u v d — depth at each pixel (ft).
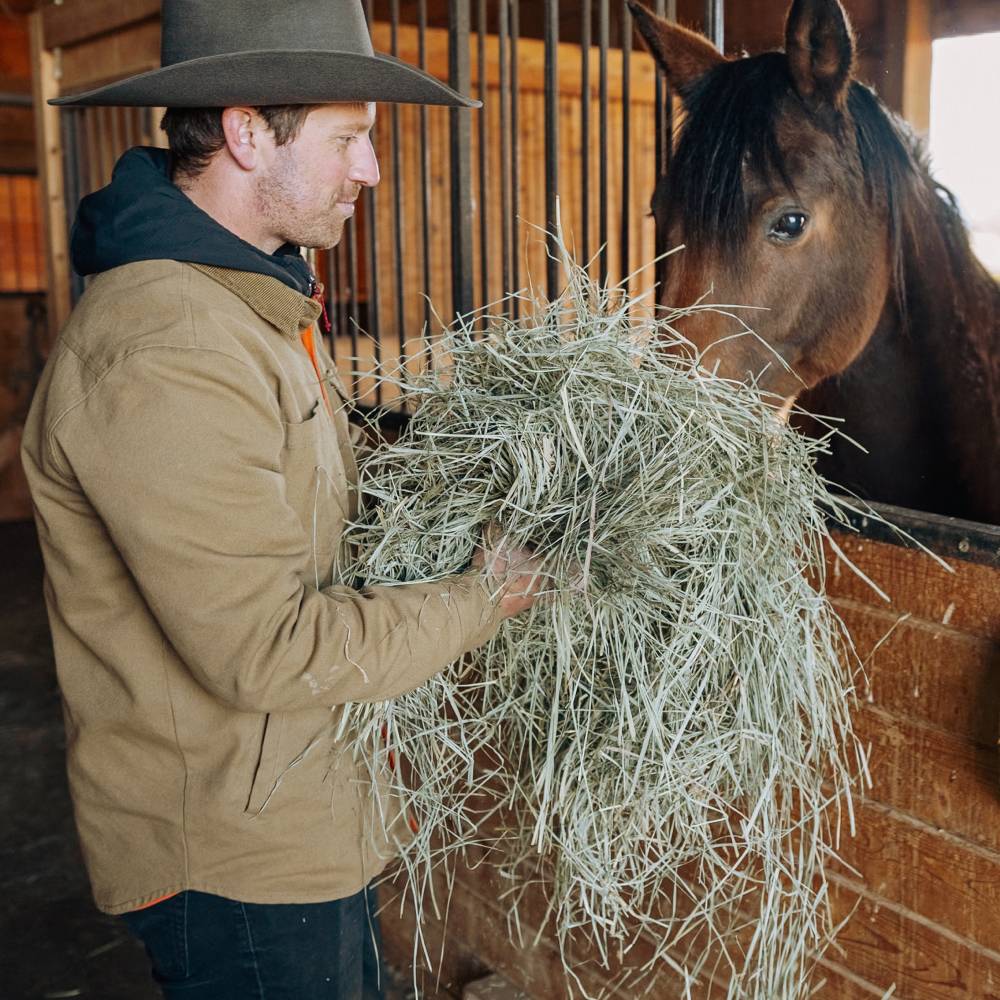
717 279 4.80
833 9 4.50
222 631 3.41
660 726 3.80
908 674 4.19
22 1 17.70
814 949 4.68
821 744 4.21
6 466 18.42
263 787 3.89
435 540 4.04
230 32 3.70
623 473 3.76
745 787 4.12
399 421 6.15
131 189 3.72
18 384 18.30
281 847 3.95
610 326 4.04
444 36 11.34
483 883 6.30
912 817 4.25
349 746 4.20
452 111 6.43
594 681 4.07
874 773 4.37
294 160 3.77
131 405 3.38
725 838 4.88
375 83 3.67
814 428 5.41
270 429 3.57
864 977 4.52
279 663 3.43
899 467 5.22
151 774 3.91
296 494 3.88
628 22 5.61
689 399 3.87
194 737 3.86
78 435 3.45
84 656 3.98
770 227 4.73
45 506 3.78
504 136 6.57
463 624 3.72
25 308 18.13
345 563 4.21
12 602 14.40
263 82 3.59
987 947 4.06
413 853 5.99
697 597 3.83
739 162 4.70
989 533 3.84
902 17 5.41
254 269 3.74
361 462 4.66
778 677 3.99
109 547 3.80
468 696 4.85
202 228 3.67
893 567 4.20
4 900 7.98
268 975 4.04
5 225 19.01
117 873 4.02
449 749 4.80
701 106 4.85
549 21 5.91
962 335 5.05
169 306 3.51
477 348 4.18
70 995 7.00
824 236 4.76
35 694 11.48
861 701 4.39
